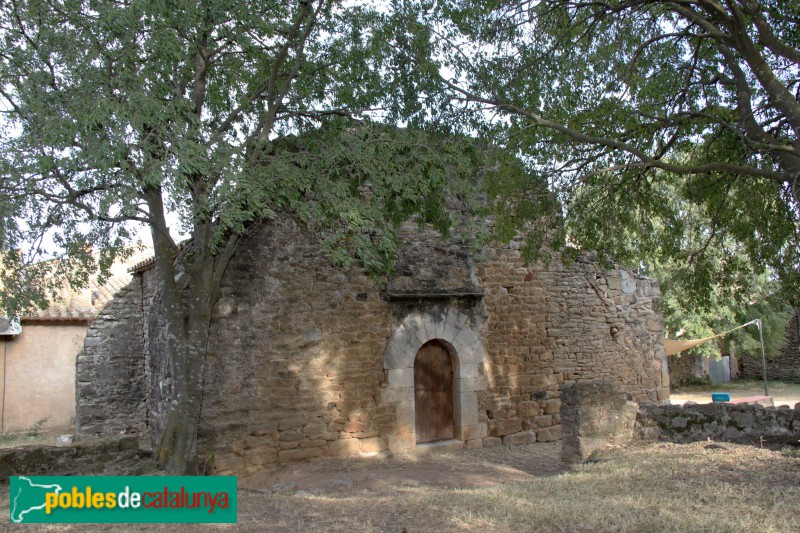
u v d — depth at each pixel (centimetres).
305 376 873
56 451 712
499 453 973
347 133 769
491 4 785
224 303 828
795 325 2422
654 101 820
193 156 579
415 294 954
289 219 871
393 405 936
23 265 616
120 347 1174
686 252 920
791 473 572
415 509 556
